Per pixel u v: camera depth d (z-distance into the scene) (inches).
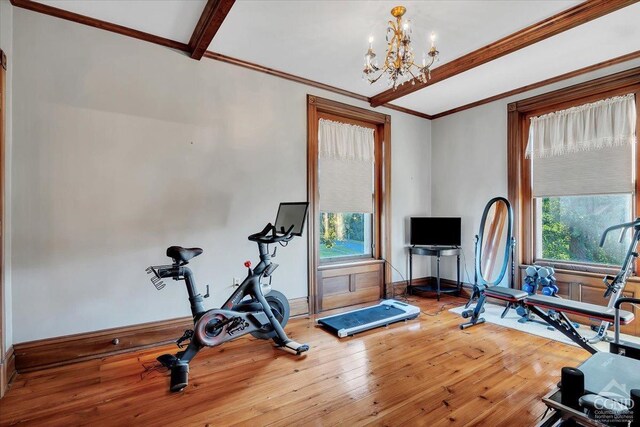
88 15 107.3
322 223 169.9
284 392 89.3
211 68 132.3
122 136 114.6
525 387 91.0
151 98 120.0
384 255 187.9
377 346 120.0
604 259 141.6
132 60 116.7
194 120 128.3
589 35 115.4
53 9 103.4
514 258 165.3
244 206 139.3
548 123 158.7
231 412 80.3
